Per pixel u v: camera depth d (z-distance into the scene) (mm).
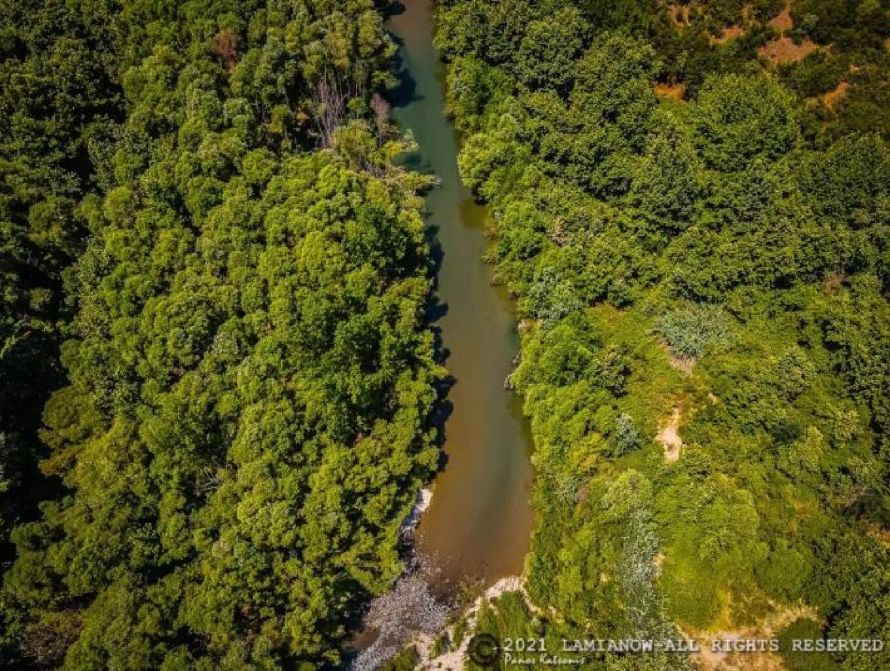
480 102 93812
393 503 60906
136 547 53406
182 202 74750
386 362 64438
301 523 55906
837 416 62281
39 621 51438
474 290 83000
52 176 75375
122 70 87250
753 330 72000
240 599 52156
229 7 89625
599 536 59906
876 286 70250
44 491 58906
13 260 66438
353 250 70188
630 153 83875
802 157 80500
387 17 115812
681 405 68375
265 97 84875
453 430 72812
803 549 57312
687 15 98062
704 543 57469
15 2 86625
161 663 49125
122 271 67125
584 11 99188
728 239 75688
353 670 57375
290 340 62750
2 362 60156
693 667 53594
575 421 63812
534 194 81375
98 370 62531
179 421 57438
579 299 74250
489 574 63906
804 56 90438
